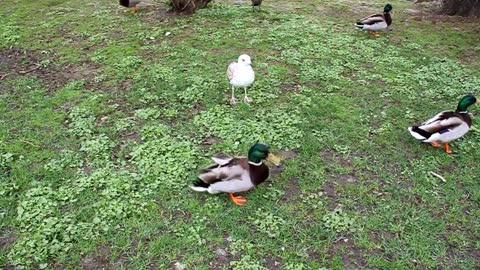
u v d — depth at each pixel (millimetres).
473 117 2852
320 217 2008
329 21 4637
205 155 2389
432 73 3467
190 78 3221
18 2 5207
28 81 3268
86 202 2064
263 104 2893
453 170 2348
